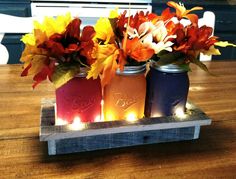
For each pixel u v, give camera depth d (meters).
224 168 0.63
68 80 0.60
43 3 2.23
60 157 0.64
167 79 0.69
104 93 0.69
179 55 0.67
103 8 2.32
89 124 0.67
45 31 0.58
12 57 2.27
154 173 0.60
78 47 0.58
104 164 0.63
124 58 0.60
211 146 0.71
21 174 0.58
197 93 1.01
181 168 0.62
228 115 0.86
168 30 0.66
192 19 0.72
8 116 0.80
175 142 0.72
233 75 1.20
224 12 2.64
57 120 0.69
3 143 0.68
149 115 0.74
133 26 0.64
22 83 1.04
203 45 0.66
